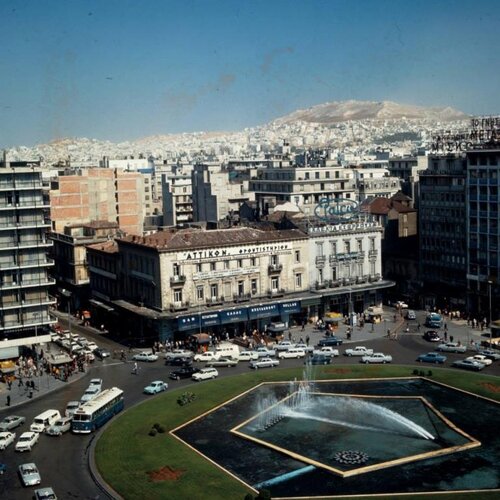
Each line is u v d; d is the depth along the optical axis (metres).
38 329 142.75
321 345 146.88
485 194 170.25
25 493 80.38
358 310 174.50
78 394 118.88
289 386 120.19
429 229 193.50
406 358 137.00
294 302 160.00
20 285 138.25
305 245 166.00
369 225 175.50
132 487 81.12
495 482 81.06
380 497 77.19
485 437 95.12
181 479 83.00
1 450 94.06
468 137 193.88
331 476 83.56
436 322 161.38
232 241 155.88
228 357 135.75
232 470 86.06
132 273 160.12
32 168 137.12
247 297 157.88
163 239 155.00
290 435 97.38
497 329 149.25
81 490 81.00
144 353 141.38
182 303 150.75
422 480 82.00
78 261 193.00
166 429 100.06
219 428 100.75
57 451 93.50
